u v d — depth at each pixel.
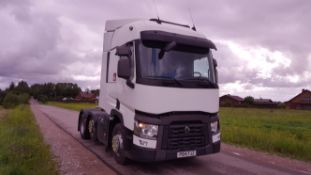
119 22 8.73
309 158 9.28
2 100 66.56
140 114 6.57
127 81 7.02
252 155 9.61
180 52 7.04
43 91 137.75
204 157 8.92
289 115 50.09
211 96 7.12
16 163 6.20
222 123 22.72
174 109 6.57
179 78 6.81
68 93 137.50
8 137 9.37
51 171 6.48
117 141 7.70
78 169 7.19
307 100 101.25
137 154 6.50
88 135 11.22
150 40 6.83
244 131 13.66
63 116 26.31
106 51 9.01
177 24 8.22
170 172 7.18
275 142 10.93
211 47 7.45
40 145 8.73
